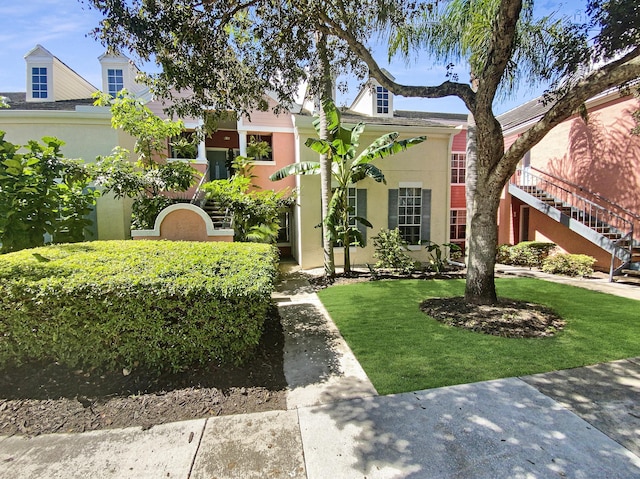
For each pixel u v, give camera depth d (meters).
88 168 7.98
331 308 6.21
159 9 4.27
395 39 6.25
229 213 9.80
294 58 5.71
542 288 7.73
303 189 10.85
